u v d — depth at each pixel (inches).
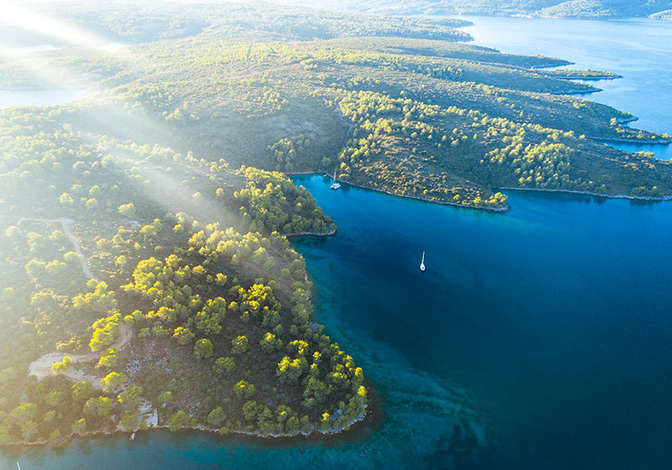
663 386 4574.3
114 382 3585.1
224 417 3698.3
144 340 3956.7
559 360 4874.5
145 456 3528.5
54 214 4943.4
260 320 4613.7
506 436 4005.9
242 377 3998.5
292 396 4003.4
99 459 3467.0
